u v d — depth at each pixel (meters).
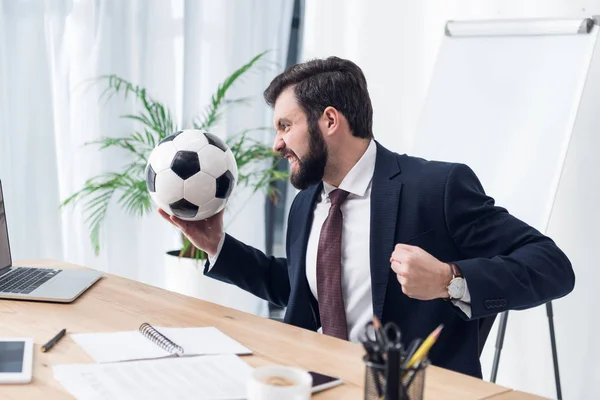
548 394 2.67
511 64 2.53
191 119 3.52
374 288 1.57
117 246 3.35
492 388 1.07
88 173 3.23
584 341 2.55
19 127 3.07
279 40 3.74
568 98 2.35
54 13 3.11
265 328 1.36
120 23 3.26
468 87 2.63
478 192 1.61
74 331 1.30
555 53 2.43
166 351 1.17
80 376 1.03
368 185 1.67
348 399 1.00
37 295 1.53
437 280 1.31
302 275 1.72
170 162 1.64
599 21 2.35
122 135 3.29
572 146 2.57
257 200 3.75
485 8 2.84
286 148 1.70
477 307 1.34
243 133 3.38
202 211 1.67
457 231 1.58
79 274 1.77
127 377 1.03
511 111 2.49
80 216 3.24
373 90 3.35
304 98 1.66
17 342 1.19
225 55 3.57
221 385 1.01
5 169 3.04
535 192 2.36
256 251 1.83
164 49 3.41
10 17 3.02
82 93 3.19
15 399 0.96
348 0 3.46
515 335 2.77
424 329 1.55
